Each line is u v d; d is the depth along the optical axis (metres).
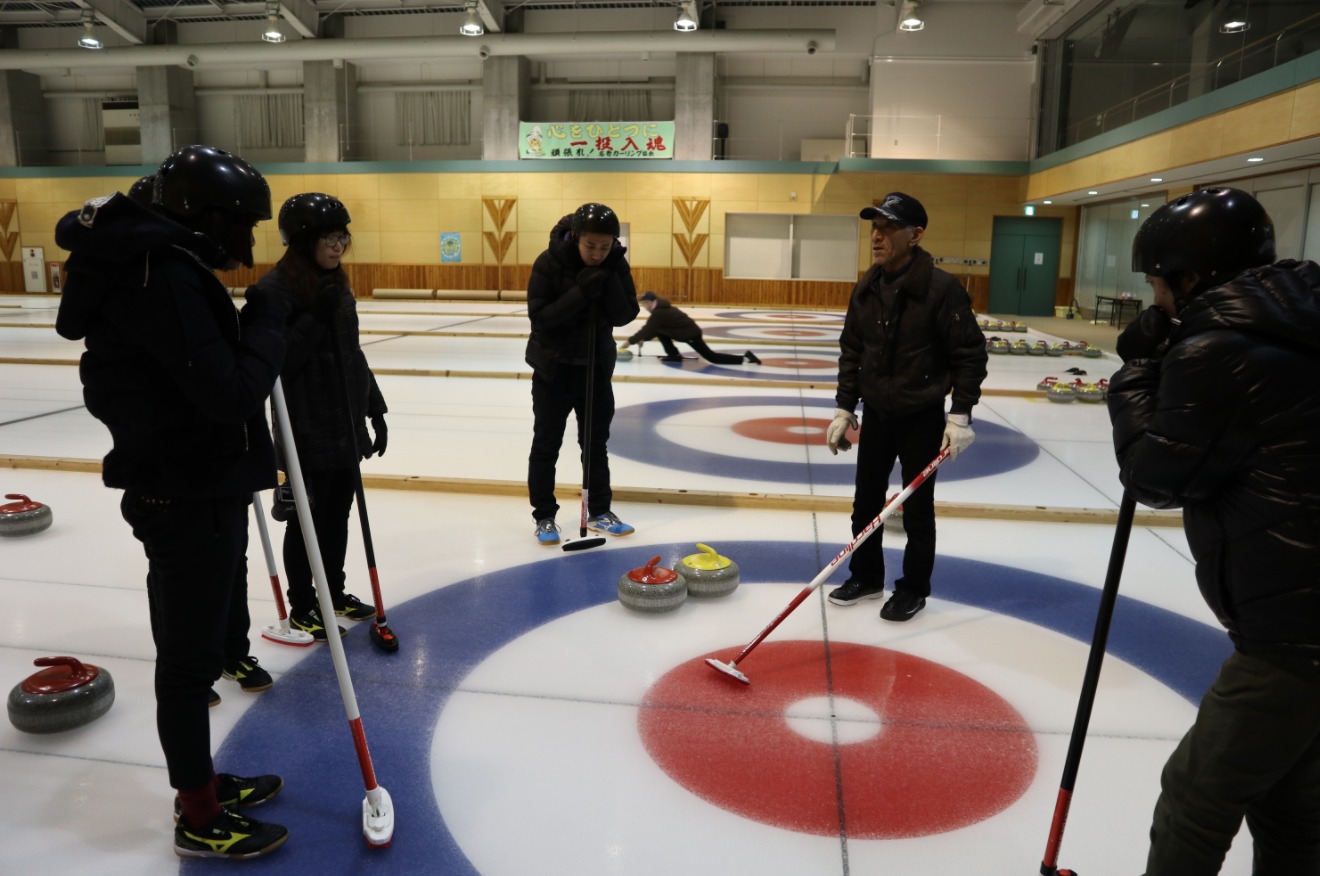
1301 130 11.24
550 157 25.52
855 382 3.65
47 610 3.61
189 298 1.80
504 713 2.84
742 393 9.29
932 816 2.32
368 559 3.23
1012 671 3.18
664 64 25.72
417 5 24.95
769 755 2.61
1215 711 1.58
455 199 26.08
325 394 3.14
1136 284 19.92
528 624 3.53
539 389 4.39
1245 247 1.58
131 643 3.33
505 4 24.62
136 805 2.36
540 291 4.28
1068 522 4.99
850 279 25.25
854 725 2.79
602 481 4.60
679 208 25.30
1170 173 15.61
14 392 8.86
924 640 3.43
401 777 2.48
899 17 22.03
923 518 3.56
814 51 22.86
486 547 4.43
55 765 2.54
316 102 26.06
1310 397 1.46
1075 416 8.17
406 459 6.12
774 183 24.86
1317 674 1.46
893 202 3.32
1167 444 1.55
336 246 3.00
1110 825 2.29
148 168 26.75
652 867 2.11
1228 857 2.15
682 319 11.38
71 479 5.61
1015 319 22.42
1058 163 20.67
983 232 23.97
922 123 23.94
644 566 3.87
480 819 2.29
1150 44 17.89
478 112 26.53
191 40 27.00
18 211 27.70
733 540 4.60
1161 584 4.04
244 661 2.96
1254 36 14.33
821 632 3.50
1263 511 1.48
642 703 2.92
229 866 2.11
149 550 2.02
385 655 3.24
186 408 1.91
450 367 10.73
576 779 2.47
